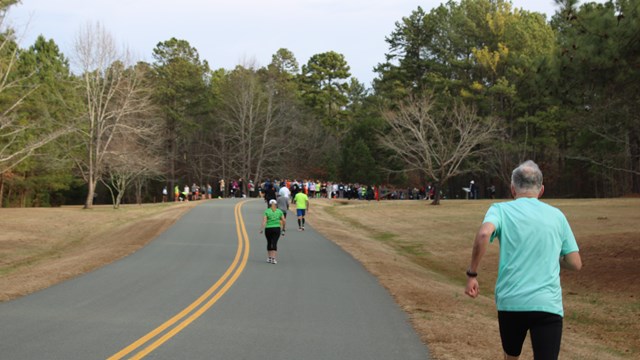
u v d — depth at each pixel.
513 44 67.69
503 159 62.81
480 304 14.67
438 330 9.77
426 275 20.44
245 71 85.25
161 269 16.95
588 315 14.98
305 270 17.28
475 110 59.47
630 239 23.91
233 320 10.02
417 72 78.06
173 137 83.56
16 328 9.18
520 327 4.83
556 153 64.62
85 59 47.31
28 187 64.06
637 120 19.33
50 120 48.28
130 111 49.53
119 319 9.95
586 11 16.50
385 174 76.38
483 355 8.28
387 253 25.94
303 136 86.06
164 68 83.31
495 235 5.18
